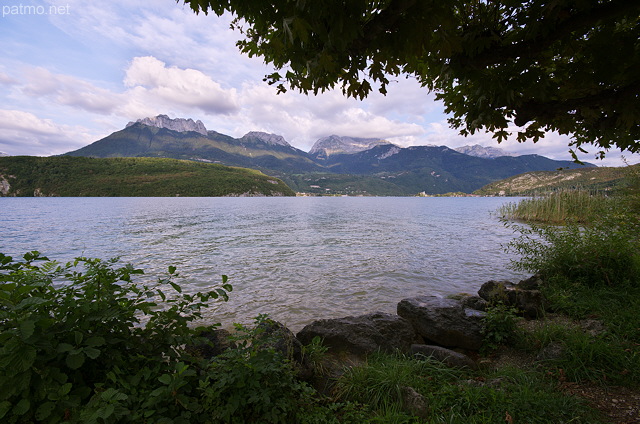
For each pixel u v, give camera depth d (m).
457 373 4.27
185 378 2.87
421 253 18.44
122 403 2.31
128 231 32.00
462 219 46.75
